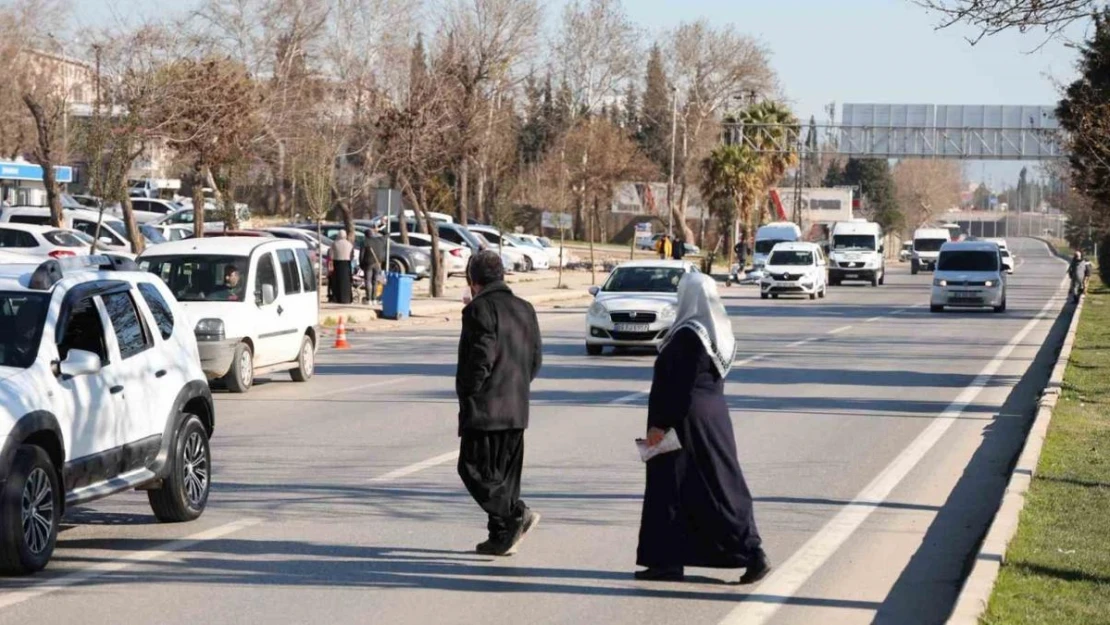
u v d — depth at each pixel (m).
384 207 46.03
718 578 10.33
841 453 16.84
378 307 43.75
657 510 9.86
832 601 9.74
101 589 9.80
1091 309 52.34
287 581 10.11
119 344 11.52
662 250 67.81
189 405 12.73
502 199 82.25
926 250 100.69
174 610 9.24
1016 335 39.38
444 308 46.16
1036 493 13.23
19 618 8.99
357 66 65.31
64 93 57.88
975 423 19.81
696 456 9.78
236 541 11.49
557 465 15.66
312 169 58.09
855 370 28.03
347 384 24.86
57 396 10.37
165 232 56.75
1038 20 16.44
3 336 10.59
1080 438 17.28
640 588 9.98
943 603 9.75
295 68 62.19
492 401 10.70
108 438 11.02
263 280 23.98
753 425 19.36
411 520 12.44
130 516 12.59
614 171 111.19
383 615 9.16
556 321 44.66
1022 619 8.56
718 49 106.75
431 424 19.25
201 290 23.28
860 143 99.19
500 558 10.94
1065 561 10.30
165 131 40.47
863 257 77.88
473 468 10.84
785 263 62.03
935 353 32.66
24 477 9.84
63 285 11.04
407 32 67.19
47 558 10.23
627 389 23.88
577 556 11.03
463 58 54.81
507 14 62.66
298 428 18.80
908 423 19.77
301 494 13.75
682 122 105.50
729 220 99.88
